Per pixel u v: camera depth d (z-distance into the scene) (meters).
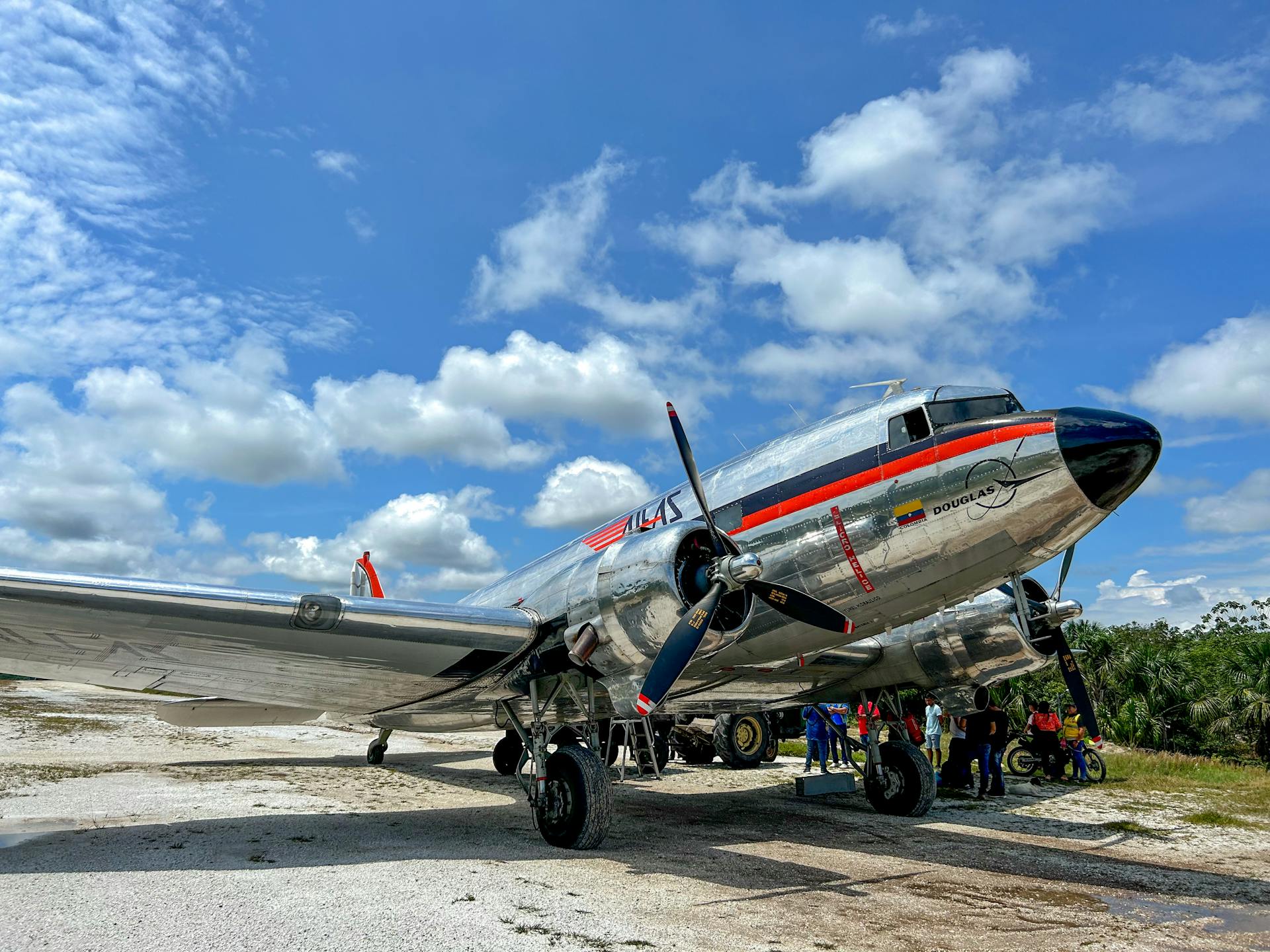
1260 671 21.14
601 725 11.30
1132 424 5.66
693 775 13.20
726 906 4.79
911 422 6.52
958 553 6.21
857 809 9.44
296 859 5.69
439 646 6.83
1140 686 21.69
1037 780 12.84
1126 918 4.89
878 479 6.47
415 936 3.93
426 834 7.02
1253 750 20.19
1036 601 9.05
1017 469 5.86
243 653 6.81
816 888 5.37
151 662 7.05
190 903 4.41
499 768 12.09
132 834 6.56
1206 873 6.37
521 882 5.17
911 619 7.01
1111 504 5.75
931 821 8.65
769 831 7.77
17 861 5.49
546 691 7.59
